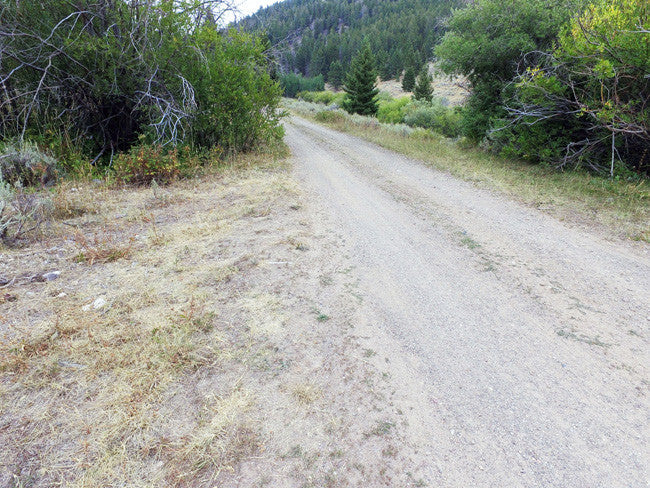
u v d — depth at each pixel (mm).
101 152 9344
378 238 5328
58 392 2422
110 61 8688
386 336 3191
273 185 7660
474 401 2537
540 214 6211
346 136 17266
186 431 2197
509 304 3689
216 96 9867
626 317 3434
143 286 3676
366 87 35062
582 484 1980
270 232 5227
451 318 3471
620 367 2830
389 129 18719
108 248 4477
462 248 5004
